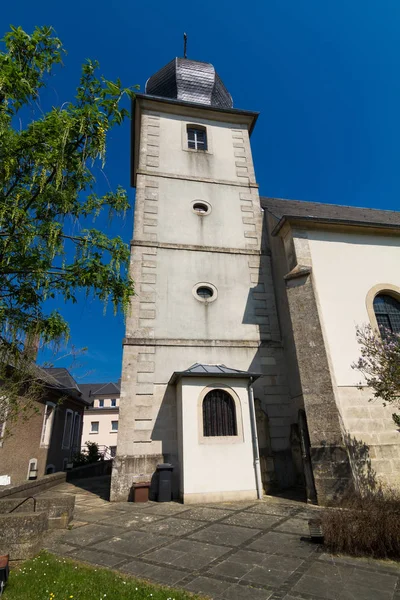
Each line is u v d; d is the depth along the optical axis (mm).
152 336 11430
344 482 7926
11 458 14703
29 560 5008
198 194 14562
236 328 12148
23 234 4332
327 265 11023
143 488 9172
